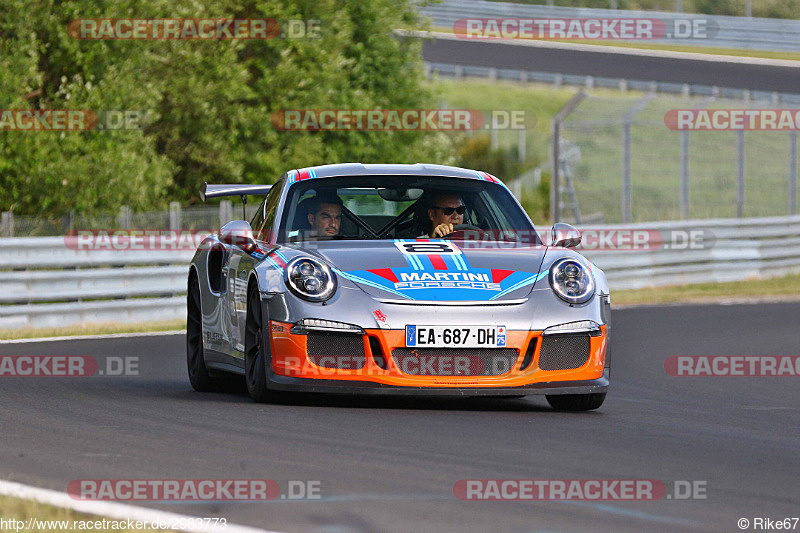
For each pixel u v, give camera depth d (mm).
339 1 79750
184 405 22562
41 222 52750
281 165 72375
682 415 23172
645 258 62781
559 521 13102
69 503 13711
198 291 27578
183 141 70812
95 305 46250
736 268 67000
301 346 21469
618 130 121188
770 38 151625
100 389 25953
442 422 20375
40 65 62594
